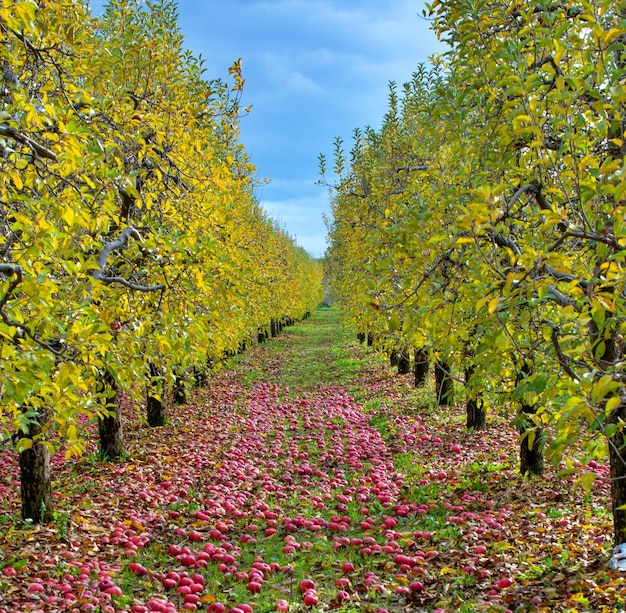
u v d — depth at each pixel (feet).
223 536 24.53
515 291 11.89
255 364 98.17
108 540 23.93
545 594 17.52
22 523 25.44
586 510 25.27
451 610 17.40
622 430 16.03
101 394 17.93
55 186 16.75
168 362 21.33
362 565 21.66
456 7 17.66
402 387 64.23
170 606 17.48
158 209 26.43
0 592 18.35
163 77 29.86
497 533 23.39
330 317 244.42
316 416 53.36
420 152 38.09
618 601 15.57
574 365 13.29
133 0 35.12
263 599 18.72
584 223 12.22
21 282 12.26
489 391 23.61
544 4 14.64
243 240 52.80
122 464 37.19
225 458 38.65
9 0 12.67
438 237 13.69
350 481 33.30
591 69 16.07
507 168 16.98
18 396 11.07
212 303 20.86
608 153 16.20
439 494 29.99
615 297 11.30
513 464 33.81
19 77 18.51
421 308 14.30
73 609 16.97
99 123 22.52
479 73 18.08
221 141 38.17
